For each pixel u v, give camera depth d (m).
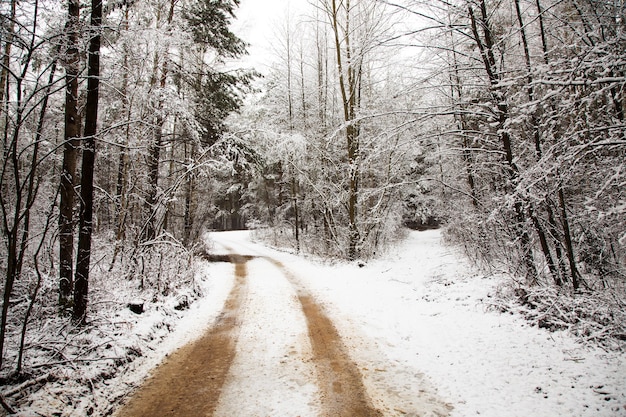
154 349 5.43
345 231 15.60
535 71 4.27
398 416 3.48
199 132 12.91
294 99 20.20
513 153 7.92
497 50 6.96
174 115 11.05
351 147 14.44
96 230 11.35
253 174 15.94
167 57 10.77
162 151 14.51
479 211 9.30
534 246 7.54
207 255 18.22
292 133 17.42
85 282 5.38
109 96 9.51
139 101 9.49
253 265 14.88
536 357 4.39
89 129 5.46
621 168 3.80
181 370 4.70
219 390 4.12
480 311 6.36
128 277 8.35
